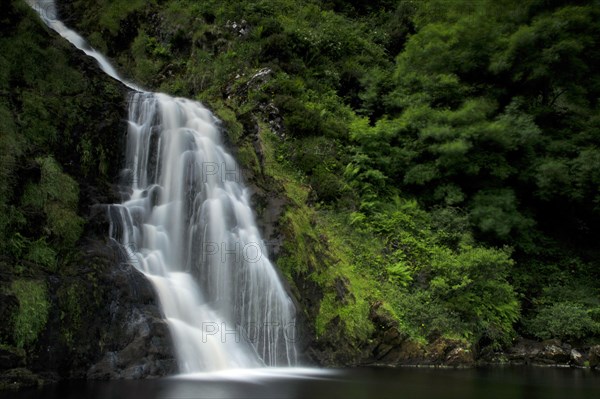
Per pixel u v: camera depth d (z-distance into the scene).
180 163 13.68
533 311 17.25
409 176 18.38
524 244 18.59
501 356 15.05
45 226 9.91
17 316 8.46
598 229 20.11
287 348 11.85
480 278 15.43
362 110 21.16
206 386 8.69
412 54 20.47
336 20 26.52
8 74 12.27
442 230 17.05
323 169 17.47
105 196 11.98
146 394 7.86
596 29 18.75
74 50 14.63
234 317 11.62
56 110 12.13
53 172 10.73
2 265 8.90
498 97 19.89
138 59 22.95
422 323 13.96
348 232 15.94
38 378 8.45
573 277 18.61
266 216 13.67
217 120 15.70
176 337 10.06
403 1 28.92
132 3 24.44
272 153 16.88
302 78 21.53
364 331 13.19
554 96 20.20
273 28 22.61
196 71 21.84
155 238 12.20
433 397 8.58
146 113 14.19
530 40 18.14
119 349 9.41
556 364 14.85
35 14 14.10
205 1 24.08
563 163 18.44
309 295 12.90
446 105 20.03
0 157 9.82
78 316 9.23
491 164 18.34
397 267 15.17
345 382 9.89
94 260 9.95
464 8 20.98
